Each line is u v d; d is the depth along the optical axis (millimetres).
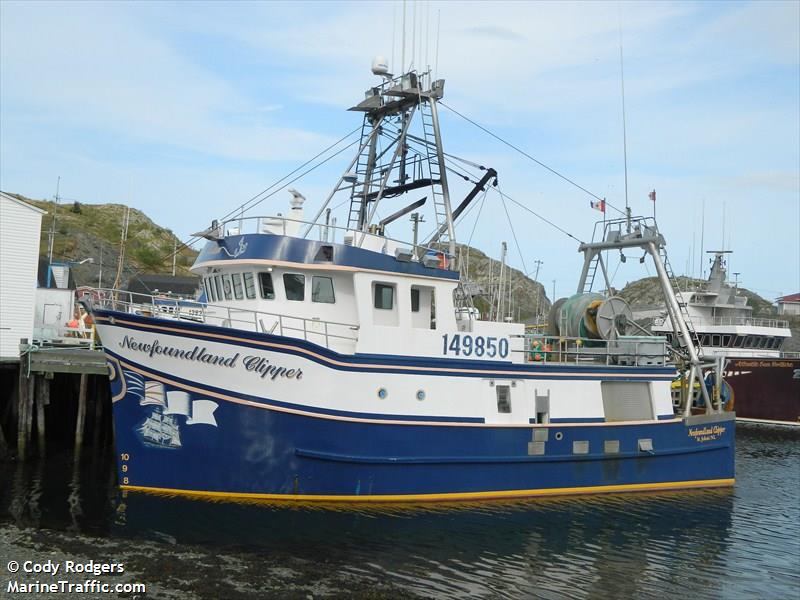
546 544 15375
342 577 12547
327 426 15750
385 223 20547
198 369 15242
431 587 12555
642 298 98125
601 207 23969
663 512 18625
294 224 17484
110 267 63156
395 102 20281
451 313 17859
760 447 34938
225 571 12328
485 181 21172
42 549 12766
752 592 13492
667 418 21172
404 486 16516
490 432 17594
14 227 26250
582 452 19031
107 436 25422
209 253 17469
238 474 15438
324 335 16422
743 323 48688
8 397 25719
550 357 21625
